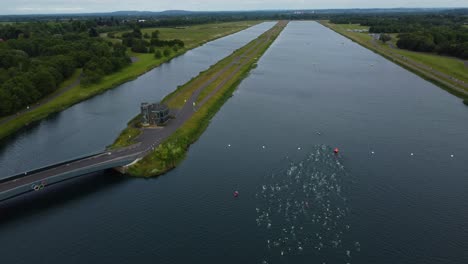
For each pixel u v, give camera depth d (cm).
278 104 14812
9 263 6406
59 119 13575
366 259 6391
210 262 6362
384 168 9431
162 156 9438
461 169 9425
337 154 10212
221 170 9394
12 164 10044
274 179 8931
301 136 11506
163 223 7356
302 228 7169
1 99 13012
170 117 12650
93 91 16975
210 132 11925
